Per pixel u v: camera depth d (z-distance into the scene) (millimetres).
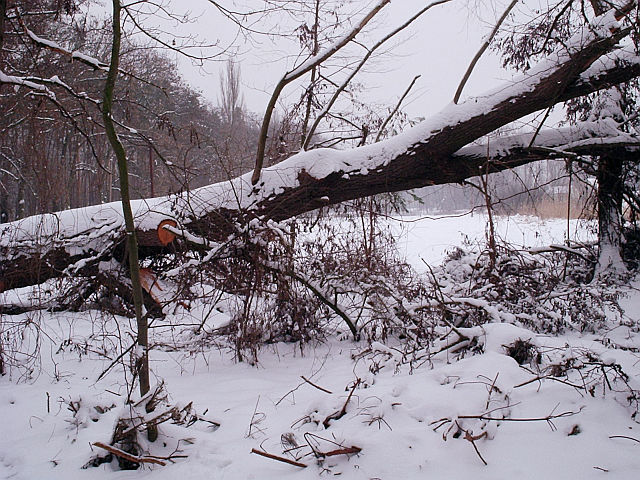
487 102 6820
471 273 7367
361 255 6586
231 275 5699
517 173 7641
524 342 4426
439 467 2871
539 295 6828
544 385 3686
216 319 7297
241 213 6266
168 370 5426
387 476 2832
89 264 6766
